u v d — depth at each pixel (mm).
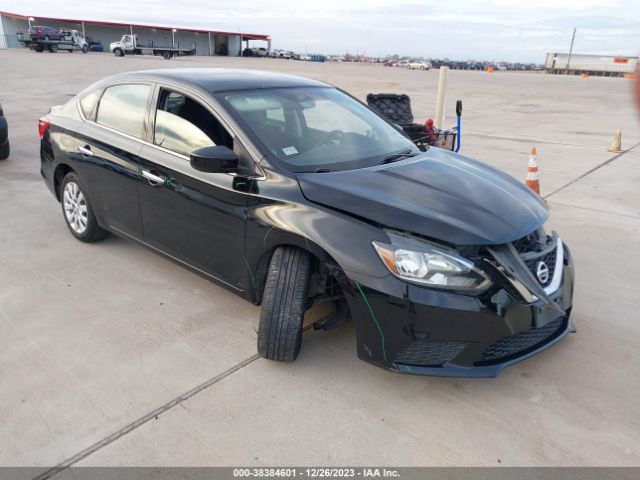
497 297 2561
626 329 3549
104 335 3361
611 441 2557
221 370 3029
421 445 2512
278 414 2691
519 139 11266
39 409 2688
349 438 2545
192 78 3703
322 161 3264
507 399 2848
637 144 10805
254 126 3287
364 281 2623
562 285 2947
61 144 4562
